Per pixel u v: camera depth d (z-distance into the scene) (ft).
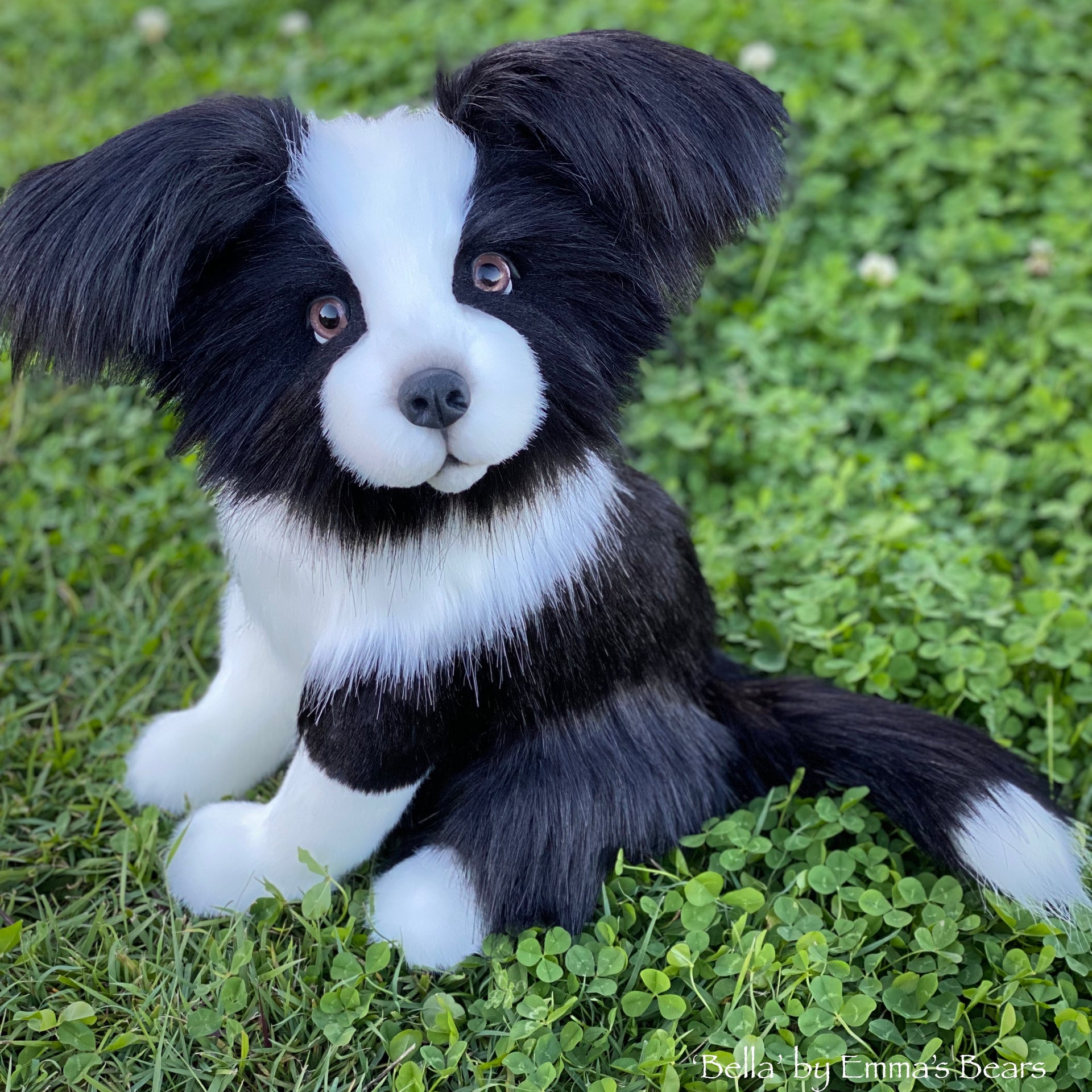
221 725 2.08
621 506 1.85
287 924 1.98
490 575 1.74
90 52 4.25
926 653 2.28
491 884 1.87
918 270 3.20
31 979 1.91
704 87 1.66
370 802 1.84
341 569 1.72
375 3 4.36
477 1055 1.83
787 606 2.45
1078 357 2.96
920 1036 1.81
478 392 1.54
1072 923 1.87
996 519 2.69
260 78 3.96
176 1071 1.81
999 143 3.40
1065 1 3.86
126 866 2.06
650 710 1.92
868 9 3.84
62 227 1.57
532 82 1.61
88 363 1.60
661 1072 1.76
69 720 2.42
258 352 1.63
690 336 3.10
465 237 1.61
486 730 1.86
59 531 2.75
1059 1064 1.78
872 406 2.91
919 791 1.95
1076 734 2.21
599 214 1.67
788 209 2.66
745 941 1.87
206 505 2.75
